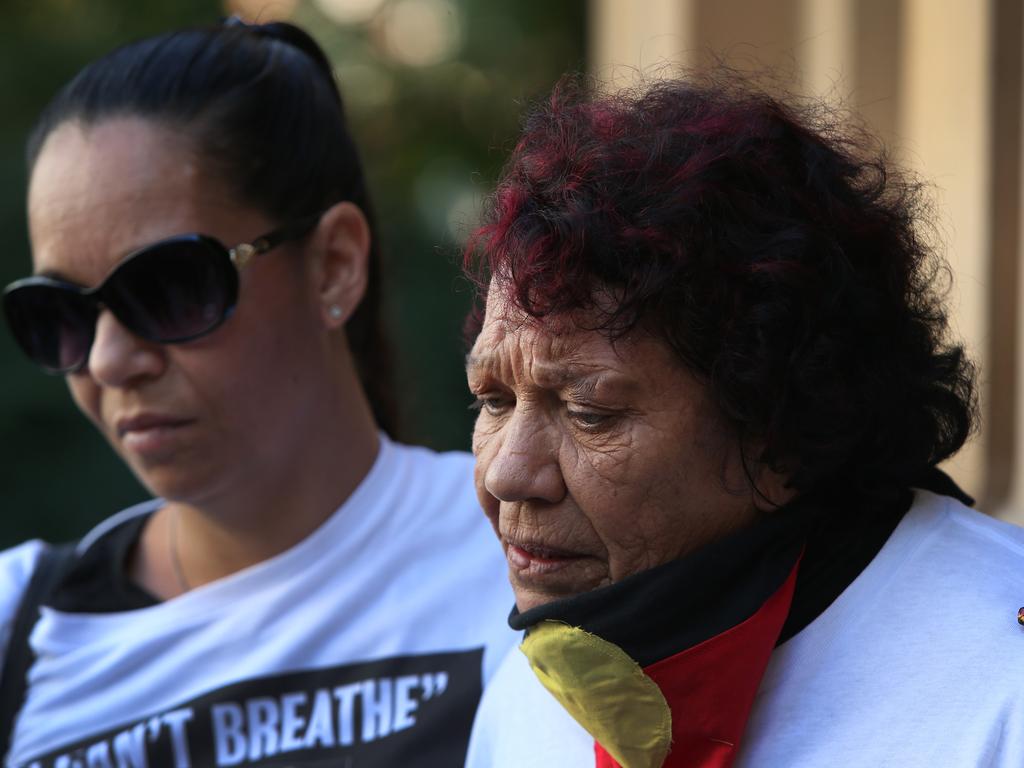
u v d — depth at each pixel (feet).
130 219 22.62
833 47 39.86
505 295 15.29
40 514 68.74
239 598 23.90
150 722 23.15
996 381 33.60
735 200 14.56
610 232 14.32
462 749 21.89
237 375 23.07
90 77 23.97
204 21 95.20
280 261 23.76
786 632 15.65
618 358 14.55
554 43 118.21
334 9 123.65
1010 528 16.03
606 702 15.07
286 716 22.70
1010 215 33.19
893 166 18.19
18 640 24.99
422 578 23.66
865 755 14.57
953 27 35.01
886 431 15.46
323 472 24.34
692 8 45.01
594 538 15.14
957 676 14.57
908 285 15.85
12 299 23.79
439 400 79.71
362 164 26.50
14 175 72.69
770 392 14.43
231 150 23.22
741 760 15.23
